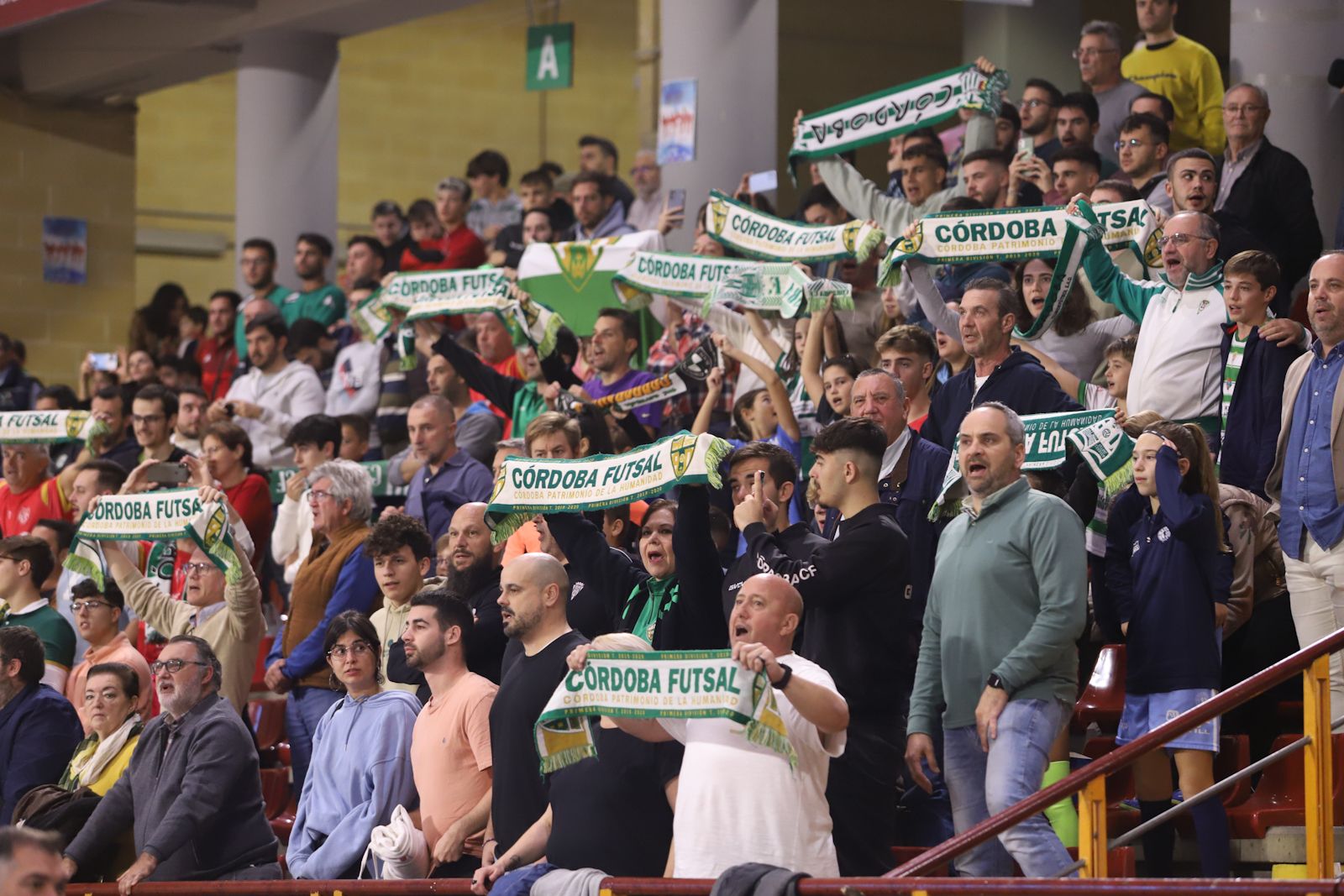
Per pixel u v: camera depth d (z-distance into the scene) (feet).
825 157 62.90
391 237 95.35
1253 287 46.39
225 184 137.90
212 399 88.28
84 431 69.97
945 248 49.42
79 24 104.37
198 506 53.06
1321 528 43.32
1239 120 59.06
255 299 86.89
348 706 45.52
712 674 33.40
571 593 44.42
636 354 67.21
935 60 114.73
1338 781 41.81
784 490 41.96
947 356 50.60
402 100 140.15
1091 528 46.52
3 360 93.86
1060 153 60.34
